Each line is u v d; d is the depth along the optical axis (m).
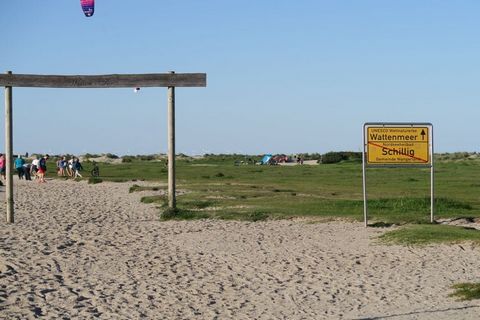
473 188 37.66
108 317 9.76
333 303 10.62
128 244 16.83
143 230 19.50
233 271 13.37
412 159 20.00
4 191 38.84
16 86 21.00
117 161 101.00
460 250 15.23
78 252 15.52
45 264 13.96
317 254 15.20
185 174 56.75
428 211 23.45
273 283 12.23
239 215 22.41
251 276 12.88
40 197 33.16
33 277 12.62
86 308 10.27
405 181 45.59
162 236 18.25
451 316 9.33
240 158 112.31
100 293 11.35
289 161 95.44
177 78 21.67
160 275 12.98
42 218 22.83
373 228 19.25
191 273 13.17
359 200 26.48
